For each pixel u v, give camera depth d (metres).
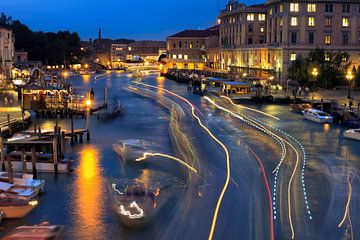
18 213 32.12
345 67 103.12
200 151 50.22
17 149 46.81
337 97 87.19
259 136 59.31
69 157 47.69
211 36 180.75
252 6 142.25
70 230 30.38
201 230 29.75
